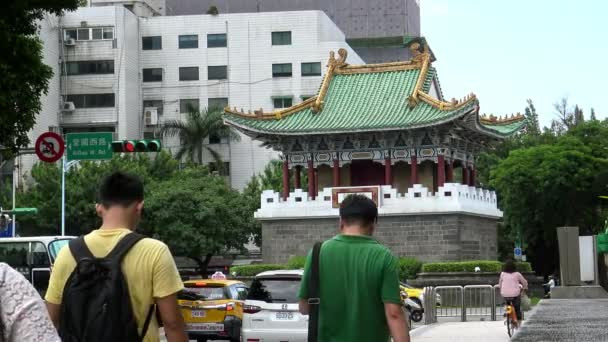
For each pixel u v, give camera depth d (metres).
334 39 97.75
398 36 110.25
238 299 28.69
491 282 53.19
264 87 92.38
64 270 7.62
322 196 57.41
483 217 58.81
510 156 73.38
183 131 86.75
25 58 23.98
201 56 92.94
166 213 71.00
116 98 90.19
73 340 7.19
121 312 7.24
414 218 55.81
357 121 56.69
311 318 9.12
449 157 57.44
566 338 25.84
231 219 73.81
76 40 90.75
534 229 74.38
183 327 7.71
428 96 56.81
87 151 36.84
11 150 24.78
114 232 7.74
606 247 51.25
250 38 92.81
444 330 32.72
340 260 9.12
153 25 93.19
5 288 5.21
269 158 91.75
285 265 55.03
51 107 88.62
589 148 71.44
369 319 9.02
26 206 73.62
